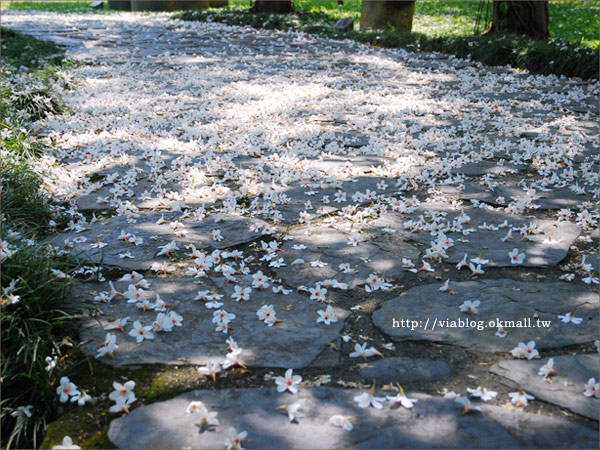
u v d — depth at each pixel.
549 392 2.01
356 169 4.45
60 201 3.82
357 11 17.94
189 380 2.08
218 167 4.50
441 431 1.81
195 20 16.05
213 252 3.01
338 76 8.80
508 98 7.29
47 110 6.09
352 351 2.26
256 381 2.08
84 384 2.09
